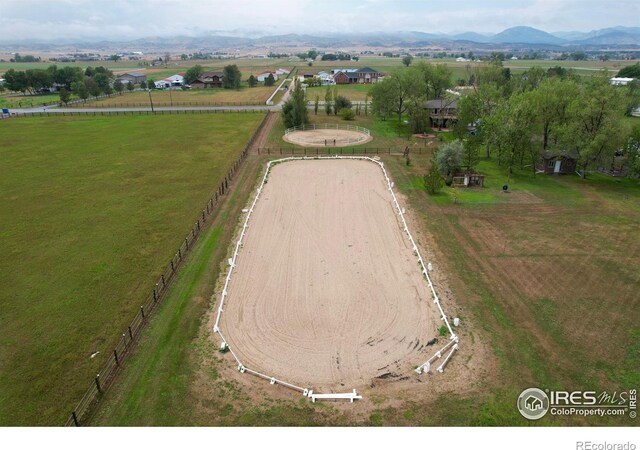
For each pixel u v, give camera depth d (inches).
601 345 912.9
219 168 2225.6
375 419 736.3
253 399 782.5
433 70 3759.8
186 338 948.6
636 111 3570.4
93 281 1176.8
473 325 981.8
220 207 1702.8
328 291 1124.5
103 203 1740.9
